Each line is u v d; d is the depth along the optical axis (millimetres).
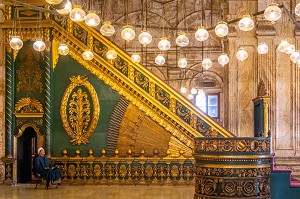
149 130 13992
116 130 14148
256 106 13727
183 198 11508
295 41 19938
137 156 14039
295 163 19469
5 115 14523
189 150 13836
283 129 19719
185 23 23422
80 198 11539
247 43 20125
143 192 12531
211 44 23141
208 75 23016
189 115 13773
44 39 14281
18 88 14555
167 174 13953
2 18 14492
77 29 14219
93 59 14125
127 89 14047
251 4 20172
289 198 10547
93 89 14219
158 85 13875
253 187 9375
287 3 20031
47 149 14203
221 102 22891
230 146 9320
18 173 14703
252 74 20094
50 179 13320
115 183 14023
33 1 14188
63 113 14352
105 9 23484
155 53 23391
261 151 9453
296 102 19766
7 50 14508
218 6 23344
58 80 14414
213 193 9383
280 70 19906
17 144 14648
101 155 14180
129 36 12234
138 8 23625
